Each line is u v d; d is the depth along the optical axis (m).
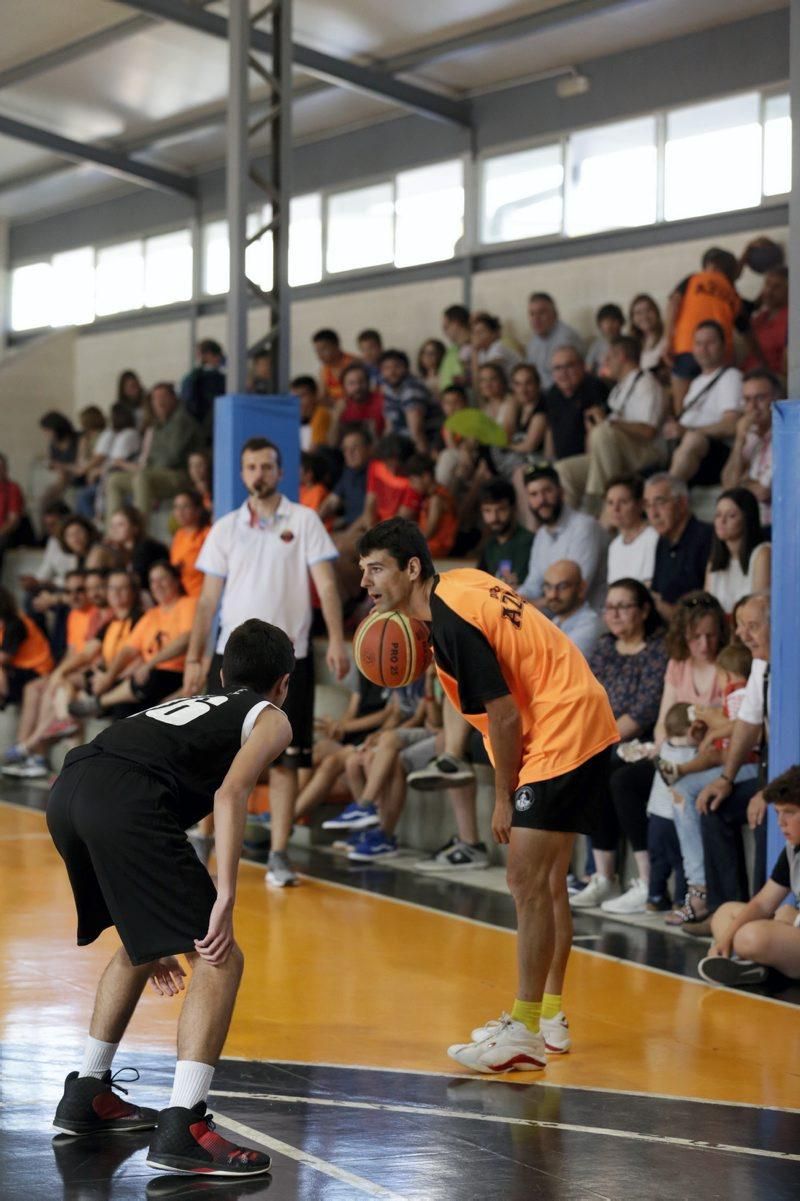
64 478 19.89
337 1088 5.53
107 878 4.59
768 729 8.01
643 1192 4.50
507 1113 5.26
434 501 13.34
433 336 17.42
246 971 7.36
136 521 15.54
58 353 22.62
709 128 14.62
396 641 5.86
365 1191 4.45
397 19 15.10
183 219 20.91
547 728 5.68
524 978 5.79
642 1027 6.47
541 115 16.16
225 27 14.57
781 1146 4.96
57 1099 5.29
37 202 23.00
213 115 18.50
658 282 15.02
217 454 11.28
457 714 9.97
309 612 9.70
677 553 10.56
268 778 10.88
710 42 14.55
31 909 8.68
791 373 8.15
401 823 11.01
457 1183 4.54
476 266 16.95
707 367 12.09
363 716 11.45
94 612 14.60
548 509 11.03
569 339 14.49
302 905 8.99
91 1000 6.67
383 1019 6.54
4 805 12.84
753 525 9.84
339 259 18.66
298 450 11.38
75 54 16.73
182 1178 4.52
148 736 4.73
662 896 8.72
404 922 8.55
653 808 8.65
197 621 9.77
